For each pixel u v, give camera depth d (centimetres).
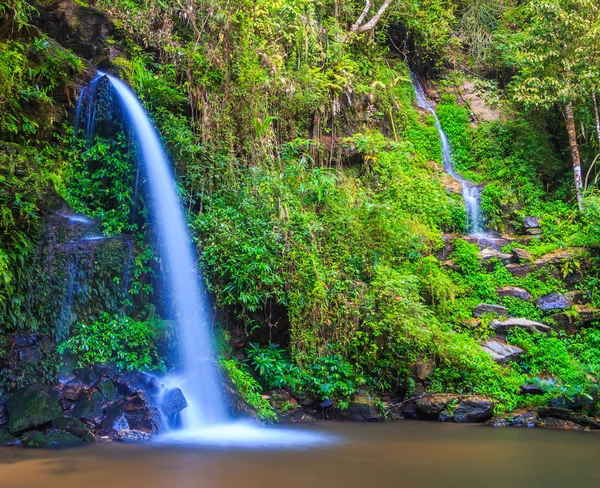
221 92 1028
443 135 1616
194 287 832
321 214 1003
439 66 1834
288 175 991
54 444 561
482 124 1619
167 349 770
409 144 1449
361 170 1288
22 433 575
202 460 525
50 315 688
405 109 1568
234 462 521
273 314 901
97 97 903
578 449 618
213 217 867
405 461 545
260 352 850
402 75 1692
